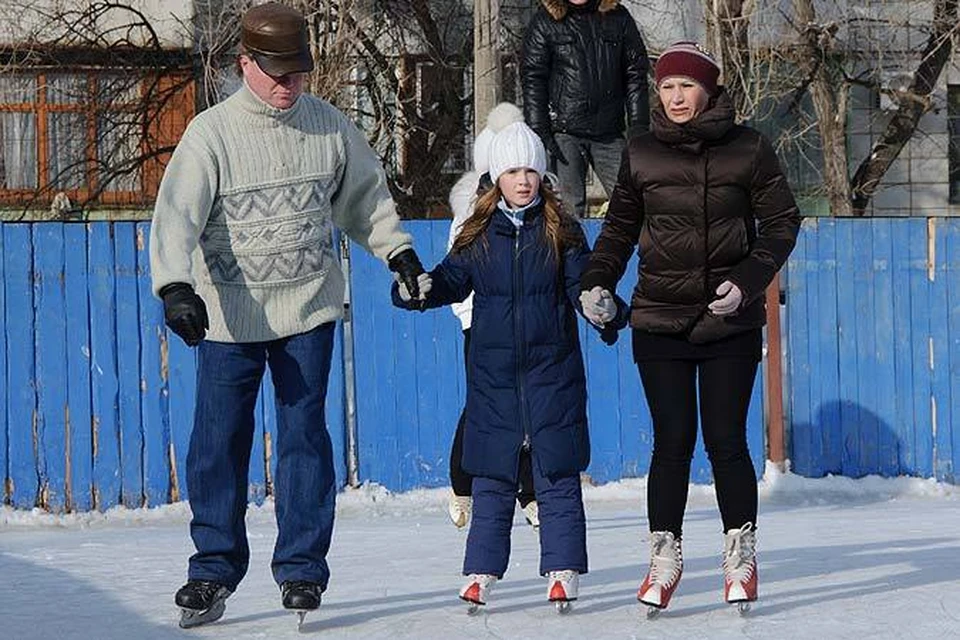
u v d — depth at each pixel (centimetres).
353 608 783
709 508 1373
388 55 2491
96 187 2666
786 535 1089
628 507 1394
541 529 759
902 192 3111
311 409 739
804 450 1503
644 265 746
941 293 1514
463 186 1062
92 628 748
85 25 2536
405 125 2516
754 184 736
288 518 733
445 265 770
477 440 759
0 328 1371
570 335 763
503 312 757
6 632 746
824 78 2552
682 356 741
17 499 1373
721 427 736
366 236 767
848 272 1511
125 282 1389
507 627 723
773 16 2361
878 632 698
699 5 2477
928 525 1159
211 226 734
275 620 753
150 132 2658
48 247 1379
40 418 1376
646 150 743
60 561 1016
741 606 735
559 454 750
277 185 734
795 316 1504
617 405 1466
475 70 1905
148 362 1391
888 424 1511
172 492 1396
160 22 2647
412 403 1441
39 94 2647
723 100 734
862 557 931
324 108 758
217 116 735
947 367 1511
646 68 1471
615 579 863
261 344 742
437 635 709
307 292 740
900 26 2517
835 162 2598
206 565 737
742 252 737
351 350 1434
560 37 1445
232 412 738
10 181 2662
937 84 2902
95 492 1384
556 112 1455
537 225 761
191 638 716
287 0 2122
